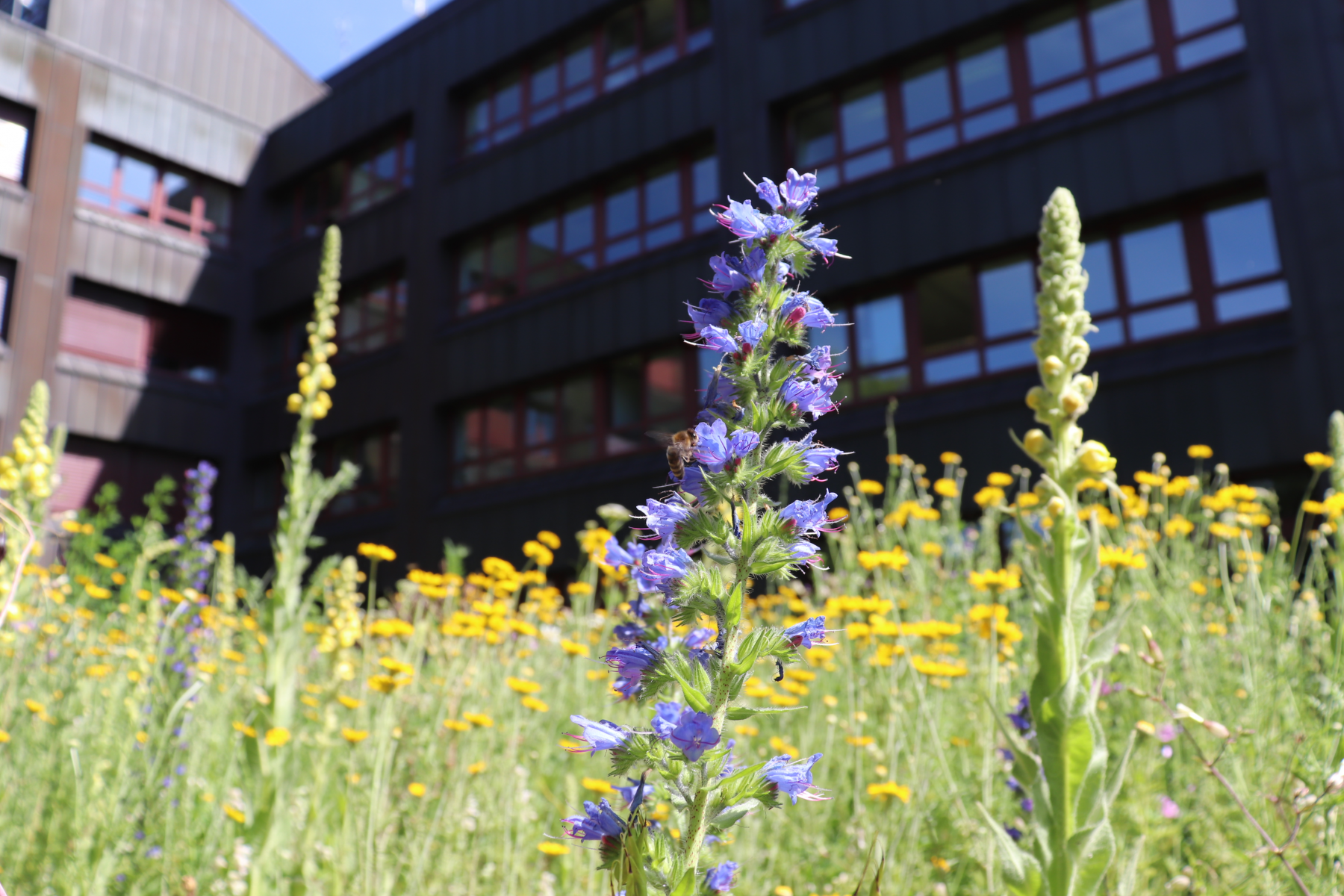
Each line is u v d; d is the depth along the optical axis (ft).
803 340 5.79
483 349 64.80
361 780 12.33
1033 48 46.57
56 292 70.59
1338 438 10.27
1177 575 16.79
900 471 36.17
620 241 60.80
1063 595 6.78
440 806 11.57
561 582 57.67
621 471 55.36
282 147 84.74
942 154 47.83
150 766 11.46
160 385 75.25
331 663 15.46
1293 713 10.77
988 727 11.93
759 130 53.83
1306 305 36.65
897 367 47.85
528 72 68.95
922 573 17.43
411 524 65.10
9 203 69.05
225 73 83.92
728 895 5.19
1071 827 6.48
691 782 5.18
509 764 12.51
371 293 75.31
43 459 14.66
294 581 12.67
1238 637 13.32
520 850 11.13
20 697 14.32
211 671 15.24
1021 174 45.01
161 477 75.10
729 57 56.08
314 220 82.43
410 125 75.87
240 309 81.87
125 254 75.00
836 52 51.98
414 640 16.34
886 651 14.44
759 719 13.84
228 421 79.30
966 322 46.14
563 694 16.28
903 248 47.93
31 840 11.64
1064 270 7.25
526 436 62.59
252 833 10.69
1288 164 37.99
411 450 66.85
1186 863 10.40
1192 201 40.93
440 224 69.87
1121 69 43.80
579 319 60.13
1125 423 39.96
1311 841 8.91
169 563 23.13
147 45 78.84
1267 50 39.24
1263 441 36.65
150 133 77.87
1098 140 43.04
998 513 20.88
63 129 72.59
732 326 5.77
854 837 11.10
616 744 5.18
